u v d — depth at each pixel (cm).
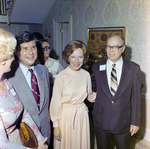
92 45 321
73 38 384
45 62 272
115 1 268
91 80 188
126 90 164
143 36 235
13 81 143
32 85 153
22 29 573
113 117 166
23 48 141
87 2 326
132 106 170
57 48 458
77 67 154
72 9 371
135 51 249
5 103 111
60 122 165
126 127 170
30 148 108
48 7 445
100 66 176
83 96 164
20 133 118
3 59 98
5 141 99
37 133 132
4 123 111
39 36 280
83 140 170
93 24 320
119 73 168
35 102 150
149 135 244
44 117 159
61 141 166
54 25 442
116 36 160
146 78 240
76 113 162
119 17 265
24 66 152
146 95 241
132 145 243
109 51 161
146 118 247
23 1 394
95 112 180
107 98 168
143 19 231
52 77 259
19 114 122
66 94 158
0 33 95
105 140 181
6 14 469
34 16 464
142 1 229
